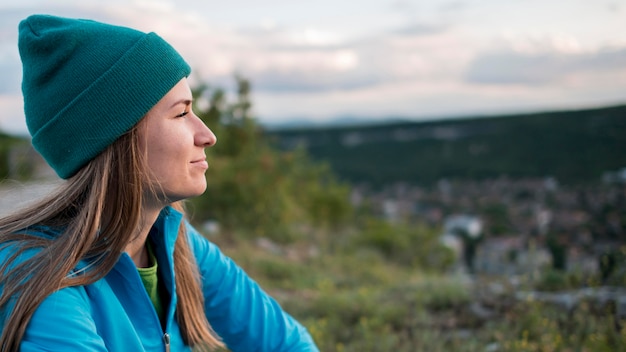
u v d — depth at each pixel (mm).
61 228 1259
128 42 1210
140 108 1193
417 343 3482
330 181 16391
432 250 11328
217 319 1656
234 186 10109
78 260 1181
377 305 4406
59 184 1303
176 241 1519
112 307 1237
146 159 1227
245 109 11172
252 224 10211
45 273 1139
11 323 1103
